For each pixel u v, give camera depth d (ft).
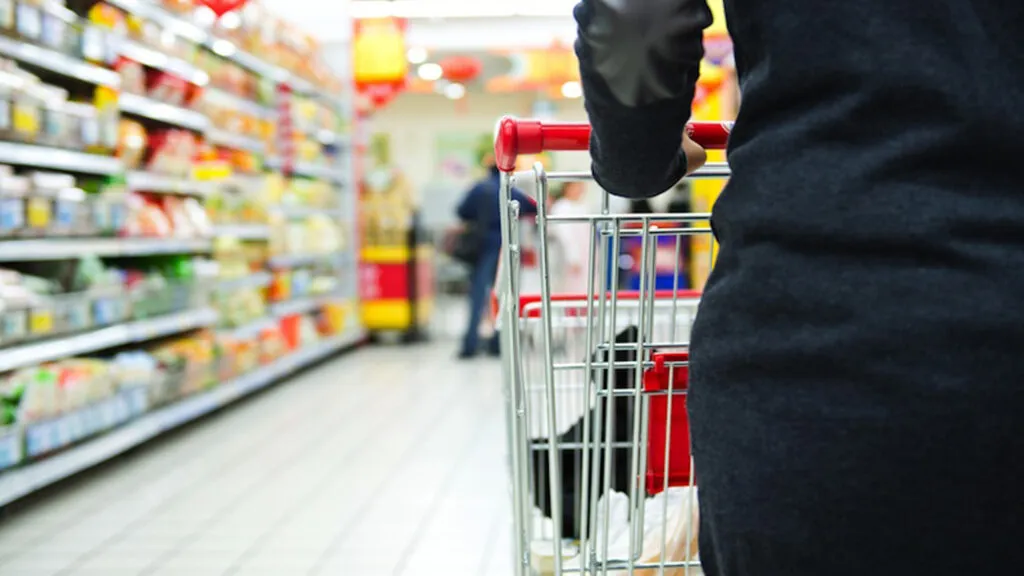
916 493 2.66
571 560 5.68
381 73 27.86
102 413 13.48
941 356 2.63
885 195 2.71
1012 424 2.61
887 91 2.75
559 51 34.27
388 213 30.35
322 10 30.09
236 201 20.85
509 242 4.65
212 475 13.64
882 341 2.66
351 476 13.44
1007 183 2.72
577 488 6.43
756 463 2.81
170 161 16.84
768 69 2.93
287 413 18.22
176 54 17.24
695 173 4.65
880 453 2.66
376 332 30.40
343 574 9.57
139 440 14.56
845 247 2.74
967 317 2.61
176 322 16.52
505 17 34.86
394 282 30.07
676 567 5.15
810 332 2.75
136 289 15.31
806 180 2.79
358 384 21.71
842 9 2.84
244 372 19.43
